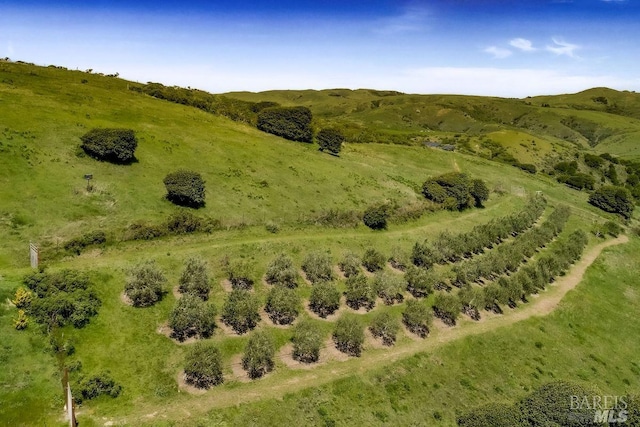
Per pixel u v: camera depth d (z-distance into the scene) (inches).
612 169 6491.1
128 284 1478.8
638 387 1777.8
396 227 2655.0
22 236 1594.5
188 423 1128.2
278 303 1576.0
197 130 3348.9
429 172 4261.8
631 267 2982.3
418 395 1441.9
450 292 2111.2
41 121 2524.6
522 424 1264.8
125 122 3011.8
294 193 2704.2
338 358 1504.7
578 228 3501.5
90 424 1070.4
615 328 2194.9
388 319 1653.5
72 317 1305.4
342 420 1269.7
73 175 2079.2
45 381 1131.9
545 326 2027.6
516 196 4028.1
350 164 3681.1
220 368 1280.8
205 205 2228.1
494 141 6904.5
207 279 1619.1
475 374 1610.5
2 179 1855.3
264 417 1202.6
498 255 2413.9
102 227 1784.0
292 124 4165.8
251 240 2058.3
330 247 2187.5
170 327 1419.8
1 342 1162.0
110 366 1238.9
